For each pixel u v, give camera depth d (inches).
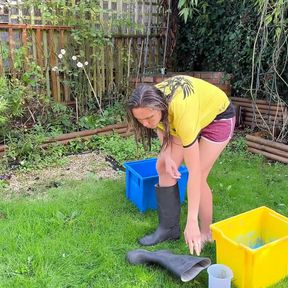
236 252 72.4
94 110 186.9
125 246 88.9
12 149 142.0
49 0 168.6
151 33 204.8
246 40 173.9
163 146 82.8
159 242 91.1
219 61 198.8
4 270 79.6
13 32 160.2
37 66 162.4
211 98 76.5
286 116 157.2
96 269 80.1
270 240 83.8
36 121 163.9
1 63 156.6
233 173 131.8
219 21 191.8
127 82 195.2
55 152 148.1
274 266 73.8
